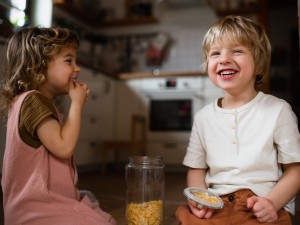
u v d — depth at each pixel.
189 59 3.60
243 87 0.98
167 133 3.02
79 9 3.49
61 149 0.88
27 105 0.88
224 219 0.87
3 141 1.67
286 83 3.73
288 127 0.91
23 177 0.88
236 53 0.96
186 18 3.67
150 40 3.77
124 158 3.09
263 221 0.82
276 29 3.74
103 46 3.89
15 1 2.31
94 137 2.81
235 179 0.92
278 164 0.94
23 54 0.97
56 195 0.88
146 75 3.09
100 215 0.95
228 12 3.41
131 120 3.08
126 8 3.82
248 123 0.95
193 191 0.93
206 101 2.91
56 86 1.00
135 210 0.96
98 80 2.85
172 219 1.20
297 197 1.58
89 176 2.52
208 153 1.00
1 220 1.12
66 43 0.99
